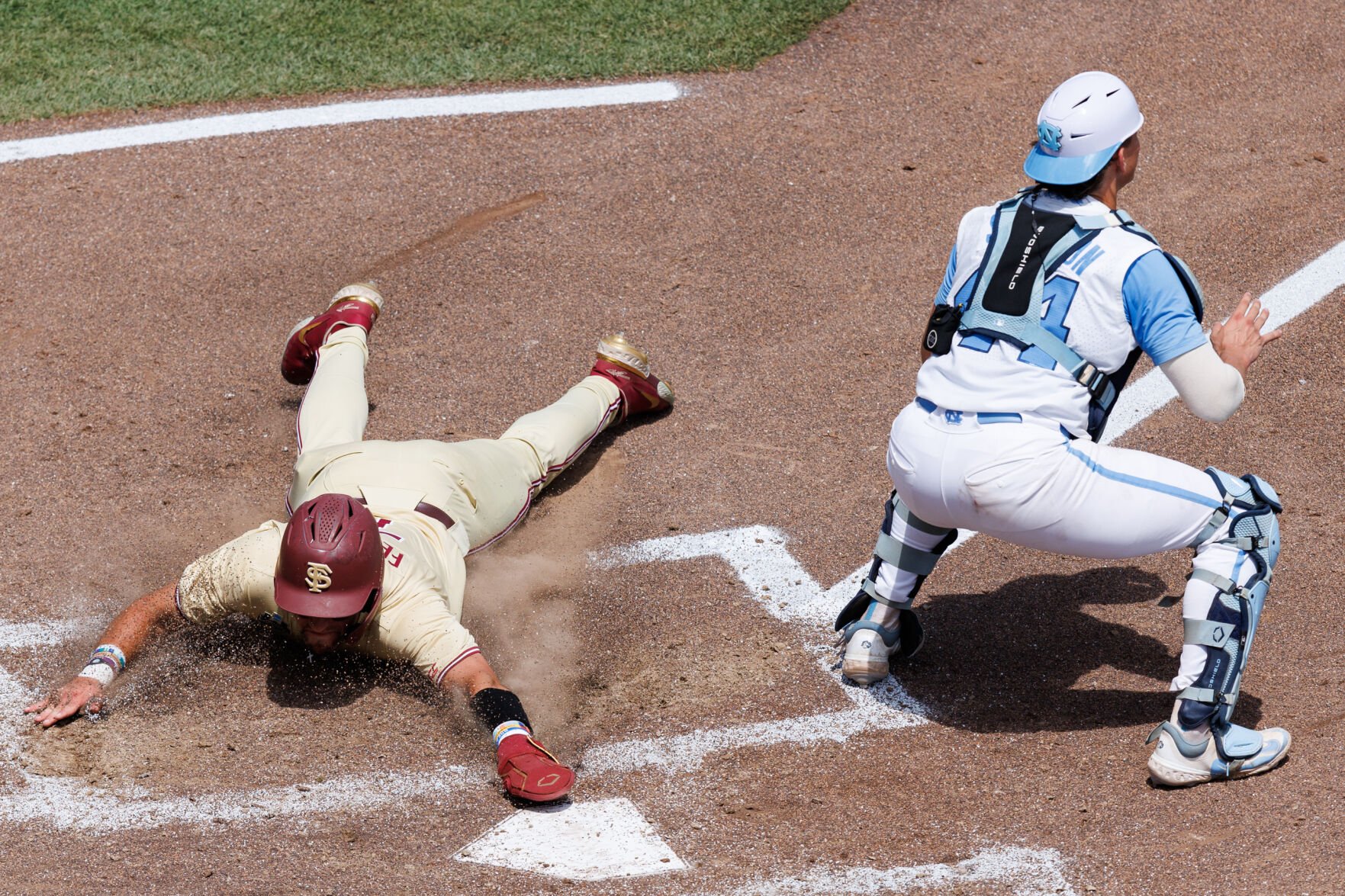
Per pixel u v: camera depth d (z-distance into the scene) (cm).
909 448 1466
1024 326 1397
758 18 3353
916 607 1816
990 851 1380
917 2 3406
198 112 3041
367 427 2175
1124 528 1423
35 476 2058
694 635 1770
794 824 1436
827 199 2756
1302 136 2873
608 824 1439
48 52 3212
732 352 2373
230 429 2181
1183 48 3183
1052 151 1405
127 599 1797
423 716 1612
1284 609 1756
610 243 2645
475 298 2502
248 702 1627
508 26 3341
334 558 1502
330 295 2495
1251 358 1416
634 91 3112
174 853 1370
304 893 1305
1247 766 1451
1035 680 1669
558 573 1895
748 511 2014
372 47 3266
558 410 2053
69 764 1515
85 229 2666
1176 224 2628
